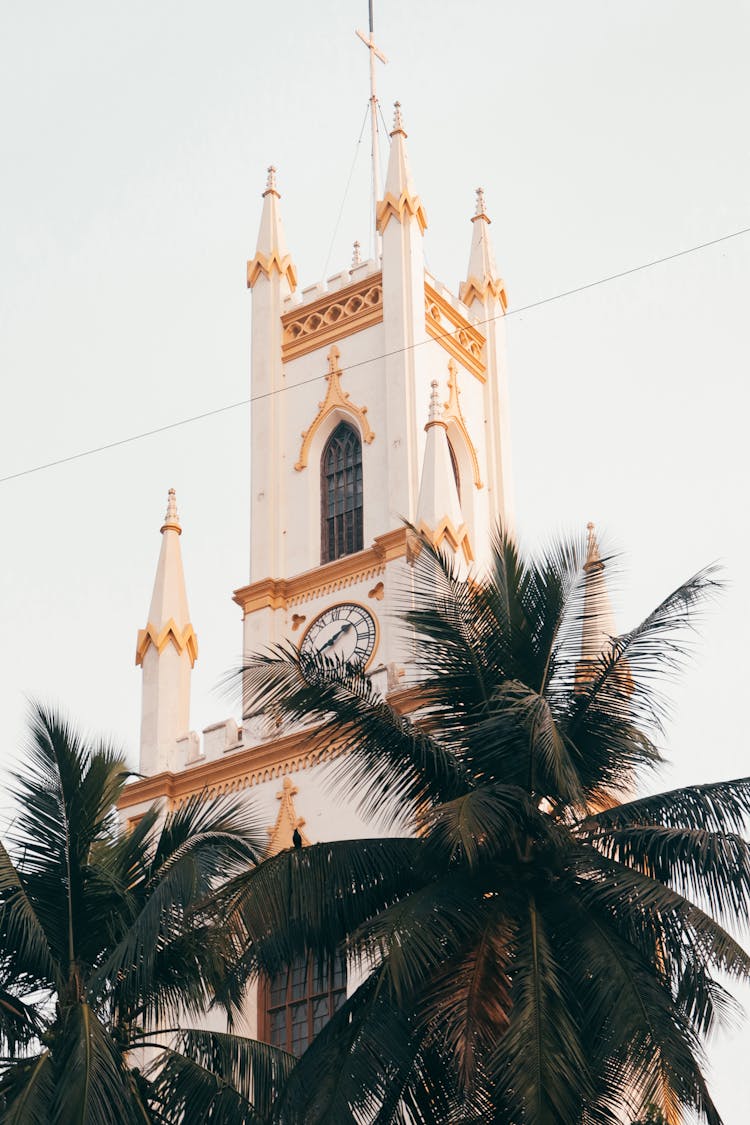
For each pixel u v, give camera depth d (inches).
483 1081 1312.7
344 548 2719.0
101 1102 1348.4
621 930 1374.3
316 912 1390.3
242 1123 1471.5
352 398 2797.7
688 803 1411.2
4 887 1492.4
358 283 2869.1
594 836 1422.2
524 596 1492.4
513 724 1409.9
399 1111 1376.7
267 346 2913.4
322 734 1531.7
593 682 1467.8
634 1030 1263.5
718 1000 1328.7
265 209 3041.3
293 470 2810.0
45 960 1486.2
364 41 3206.2
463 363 2952.8
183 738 2556.6
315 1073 1343.5
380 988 1354.6
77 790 1539.1
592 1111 1317.7
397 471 2672.2
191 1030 1550.2
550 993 1286.9
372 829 2289.6
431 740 1439.5
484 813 1338.6
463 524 2522.1
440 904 1346.0
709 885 1370.6
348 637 2588.6
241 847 1577.3
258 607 2684.5
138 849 1611.7
